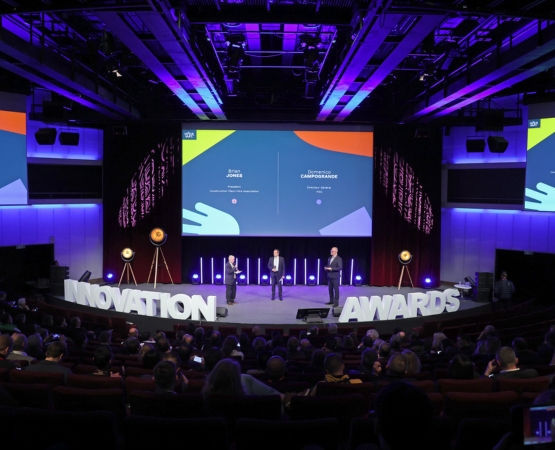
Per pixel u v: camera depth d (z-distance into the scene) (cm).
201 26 1011
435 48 1176
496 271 1808
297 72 1462
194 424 316
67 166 1806
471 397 413
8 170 1532
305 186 1812
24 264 1800
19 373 497
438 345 906
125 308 1410
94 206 1902
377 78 1208
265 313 1470
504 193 1758
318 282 1902
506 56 1010
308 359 807
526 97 1580
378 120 1783
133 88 1609
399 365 508
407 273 1848
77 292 1505
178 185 1817
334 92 1330
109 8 743
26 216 1730
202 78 1188
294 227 1822
